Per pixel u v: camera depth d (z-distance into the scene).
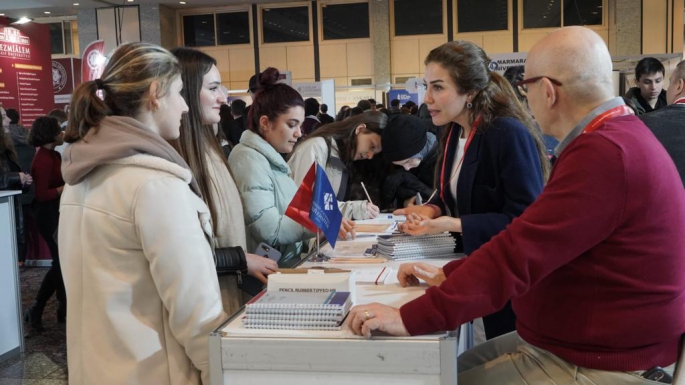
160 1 15.05
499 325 2.18
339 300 1.39
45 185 4.54
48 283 4.32
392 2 15.39
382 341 1.27
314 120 6.44
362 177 3.10
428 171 3.23
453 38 15.18
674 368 1.37
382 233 2.40
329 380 1.30
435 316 1.27
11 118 6.90
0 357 3.65
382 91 15.43
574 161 1.28
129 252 1.45
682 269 1.32
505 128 2.02
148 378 1.47
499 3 14.91
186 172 1.49
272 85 2.26
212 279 1.48
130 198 1.42
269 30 16.09
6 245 3.67
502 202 2.07
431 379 1.27
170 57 1.56
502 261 1.28
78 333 1.52
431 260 1.96
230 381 1.33
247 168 2.18
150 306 1.48
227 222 1.96
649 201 1.26
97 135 1.45
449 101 2.07
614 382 1.31
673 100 2.76
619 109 1.39
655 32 13.59
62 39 16.61
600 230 1.26
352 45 15.73
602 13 14.55
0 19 8.98
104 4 15.06
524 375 1.43
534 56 1.45
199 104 1.89
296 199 1.95
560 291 1.36
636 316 1.29
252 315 1.36
